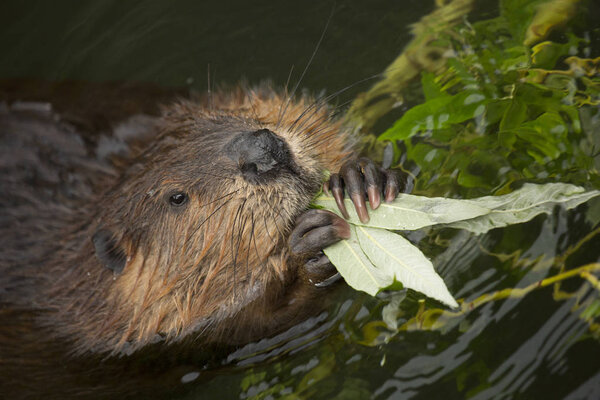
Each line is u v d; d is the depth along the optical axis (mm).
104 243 4102
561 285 3998
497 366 3859
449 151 4781
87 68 6367
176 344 4355
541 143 4555
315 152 4305
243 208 3902
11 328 4441
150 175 4184
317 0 6336
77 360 4379
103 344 4352
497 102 4801
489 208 3982
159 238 4109
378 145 5051
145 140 4945
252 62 6129
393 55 5742
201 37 6387
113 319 4297
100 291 4309
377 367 4094
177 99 5469
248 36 6289
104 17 6648
